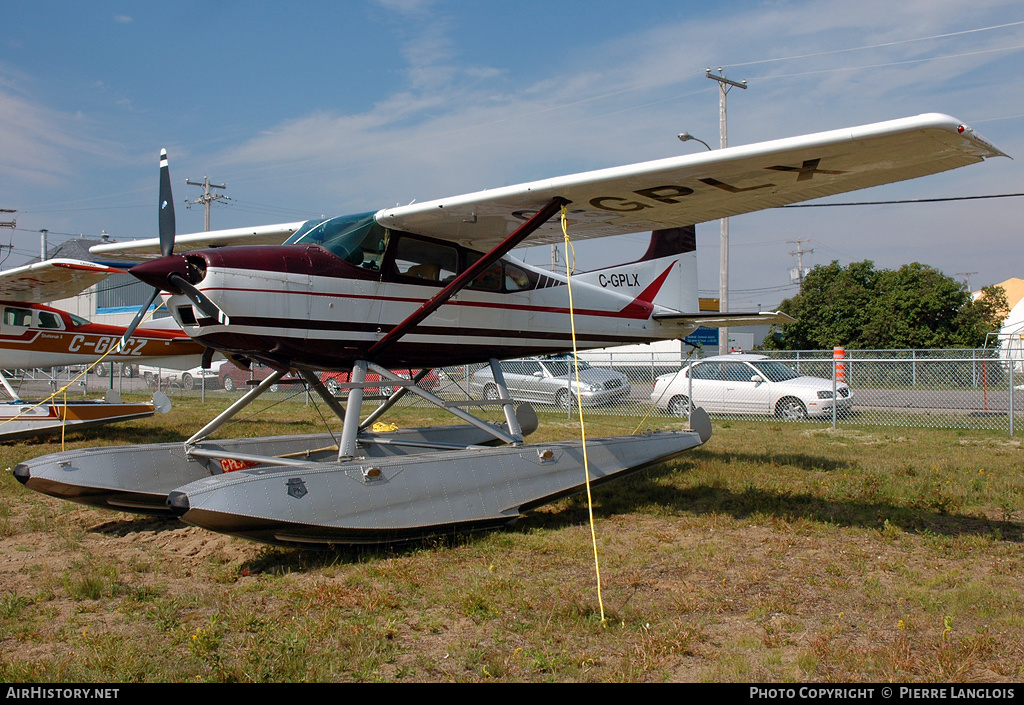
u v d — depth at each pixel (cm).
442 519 467
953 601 346
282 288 484
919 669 274
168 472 536
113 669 268
